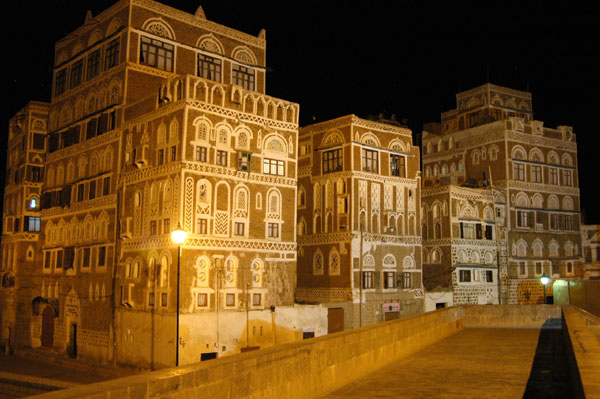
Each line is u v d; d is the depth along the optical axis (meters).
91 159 47.34
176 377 7.27
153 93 42.19
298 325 42.22
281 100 43.75
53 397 5.92
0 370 42.28
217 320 37.44
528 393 11.39
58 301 48.59
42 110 56.88
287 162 43.56
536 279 66.12
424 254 60.97
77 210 48.09
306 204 53.25
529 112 78.44
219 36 49.28
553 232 69.00
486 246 61.91
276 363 9.68
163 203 38.56
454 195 59.50
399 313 51.28
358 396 11.19
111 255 43.09
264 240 41.34
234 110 40.62
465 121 76.94
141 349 38.44
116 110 44.34
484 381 12.79
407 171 54.25
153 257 38.75
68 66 52.56
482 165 69.00
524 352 18.16
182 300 36.19
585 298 47.91
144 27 44.84
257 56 51.97
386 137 52.81
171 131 38.91
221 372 8.15
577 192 72.69
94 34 49.03
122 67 44.25
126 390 6.54
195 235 37.41
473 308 28.94
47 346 49.84
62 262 48.72
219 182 39.19
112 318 41.66
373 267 49.94
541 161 69.44
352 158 49.47
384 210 51.72
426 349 19.19
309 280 51.78
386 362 15.55
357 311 47.88
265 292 40.84
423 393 11.44
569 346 12.99
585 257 71.81
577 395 8.73
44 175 54.03
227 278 38.75
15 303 53.53
